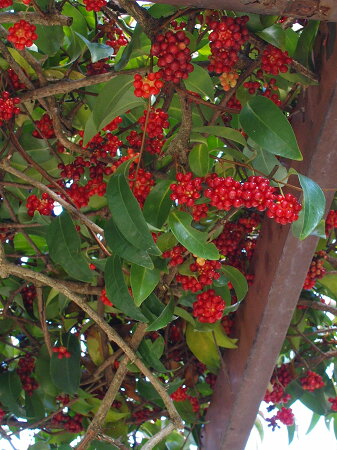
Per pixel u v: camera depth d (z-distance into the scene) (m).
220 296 0.74
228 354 0.83
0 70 0.71
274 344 0.77
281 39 0.65
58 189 0.73
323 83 0.66
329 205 0.68
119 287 0.66
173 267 0.70
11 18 0.61
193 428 0.91
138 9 0.58
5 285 0.86
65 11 0.77
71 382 0.82
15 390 0.86
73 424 0.89
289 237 0.70
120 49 0.76
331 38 0.66
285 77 0.69
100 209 0.78
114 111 0.67
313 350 0.94
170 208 0.65
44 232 0.81
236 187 0.60
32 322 0.87
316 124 0.67
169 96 0.69
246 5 0.55
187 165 0.68
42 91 0.69
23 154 0.71
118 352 0.83
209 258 0.61
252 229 0.81
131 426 0.94
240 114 0.62
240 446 0.83
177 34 0.58
